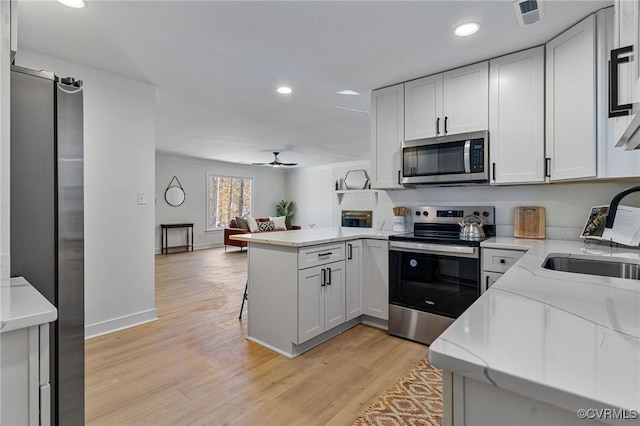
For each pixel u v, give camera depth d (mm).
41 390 857
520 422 528
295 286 2391
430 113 2832
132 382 2049
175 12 1963
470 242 2406
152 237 3117
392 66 2691
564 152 2141
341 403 1838
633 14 810
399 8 1917
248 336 2732
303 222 10484
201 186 8781
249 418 1709
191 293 4164
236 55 2529
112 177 2846
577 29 2033
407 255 2703
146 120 3086
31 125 1293
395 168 3045
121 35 2236
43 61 2488
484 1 1847
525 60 2381
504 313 761
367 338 2738
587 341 601
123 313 2918
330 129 5059
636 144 1044
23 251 1269
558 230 2525
